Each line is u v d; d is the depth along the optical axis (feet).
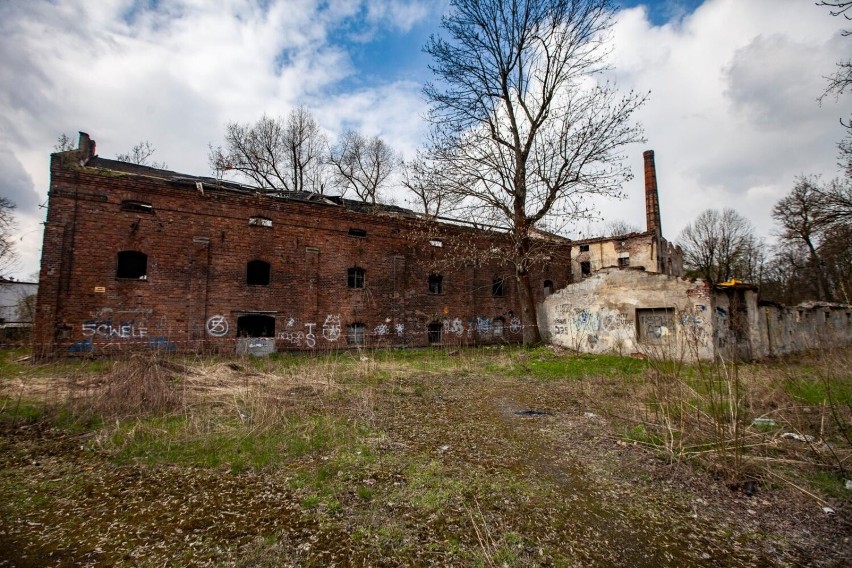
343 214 60.18
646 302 53.36
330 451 17.69
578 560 10.46
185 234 48.62
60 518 12.13
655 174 99.55
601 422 22.57
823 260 78.59
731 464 15.85
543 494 14.15
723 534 11.76
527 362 48.01
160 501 13.25
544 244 66.44
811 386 24.95
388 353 55.72
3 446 17.39
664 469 16.25
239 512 12.62
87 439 18.53
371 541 11.14
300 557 10.41
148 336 45.80
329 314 58.08
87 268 43.32
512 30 61.52
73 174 43.19
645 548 11.06
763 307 55.42
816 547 11.08
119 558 10.27
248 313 51.96
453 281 71.97
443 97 61.31
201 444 17.90
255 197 53.11
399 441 19.29
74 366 36.86
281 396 26.20
